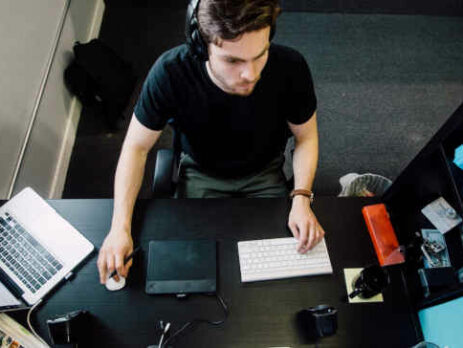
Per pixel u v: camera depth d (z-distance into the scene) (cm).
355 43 227
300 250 99
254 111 104
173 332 90
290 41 226
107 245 96
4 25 137
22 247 98
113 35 226
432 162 83
